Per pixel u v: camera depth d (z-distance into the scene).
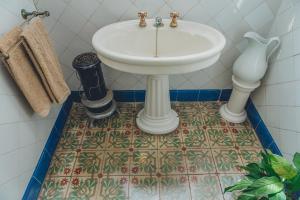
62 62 1.68
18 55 1.04
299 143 1.24
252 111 1.77
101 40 1.26
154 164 1.50
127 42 1.41
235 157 1.54
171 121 1.71
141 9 1.43
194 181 1.41
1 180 1.01
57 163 1.51
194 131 1.72
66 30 1.52
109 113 1.75
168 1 1.39
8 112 1.09
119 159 1.53
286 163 0.87
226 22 1.49
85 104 1.67
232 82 1.77
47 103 1.26
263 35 1.56
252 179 1.00
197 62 1.10
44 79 1.19
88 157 1.55
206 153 1.57
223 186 1.38
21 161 1.19
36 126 1.36
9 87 1.11
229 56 1.67
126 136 1.69
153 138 1.67
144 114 1.73
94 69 1.49
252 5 1.42
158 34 1.40
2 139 1.03
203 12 1.44
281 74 1.41
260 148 1.60
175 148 1.60
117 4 1.41
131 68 1.12
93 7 1.42
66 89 1.40
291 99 1.31
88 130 1.74
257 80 1.52
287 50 1.35
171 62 1.06
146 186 1.38
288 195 0.91
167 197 1.33
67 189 1.37
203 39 1.32
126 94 1.91
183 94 1.92
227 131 1.72
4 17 1.10
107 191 1.36
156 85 1.50
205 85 1.86
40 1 1.38
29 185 1.25
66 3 1.40
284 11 1.37
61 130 1.72
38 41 1.14
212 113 1.87
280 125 1.42
